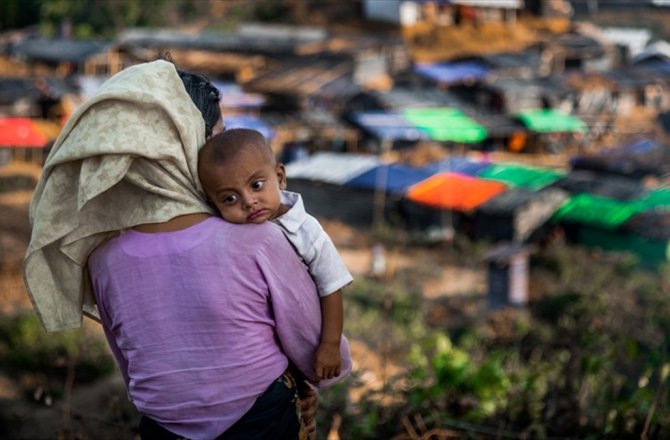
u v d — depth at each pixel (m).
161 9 67.75
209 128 2.31
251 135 2.19
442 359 5.45
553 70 58.44
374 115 44.31
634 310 20.34
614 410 4.73
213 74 49.22
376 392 5.30
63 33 59.47
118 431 4.94
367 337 18.58
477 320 21.59
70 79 44.66
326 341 2.27
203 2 70.75
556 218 33.09
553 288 24.92
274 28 57.75
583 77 52.56
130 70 2.18
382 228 33.34
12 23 63.47
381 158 40.38
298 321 2.22
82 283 2.34
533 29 63.28
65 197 2.21
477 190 33.59
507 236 32.56
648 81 53.59
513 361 7.45
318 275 2.28
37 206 2.25
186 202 2.18
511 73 51.97
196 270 2.13
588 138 49.09
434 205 32.78
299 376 2.41
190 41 54.38
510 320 18.98
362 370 5.51
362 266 29.22
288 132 42.12
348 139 43.56
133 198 2.20
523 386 5.37
